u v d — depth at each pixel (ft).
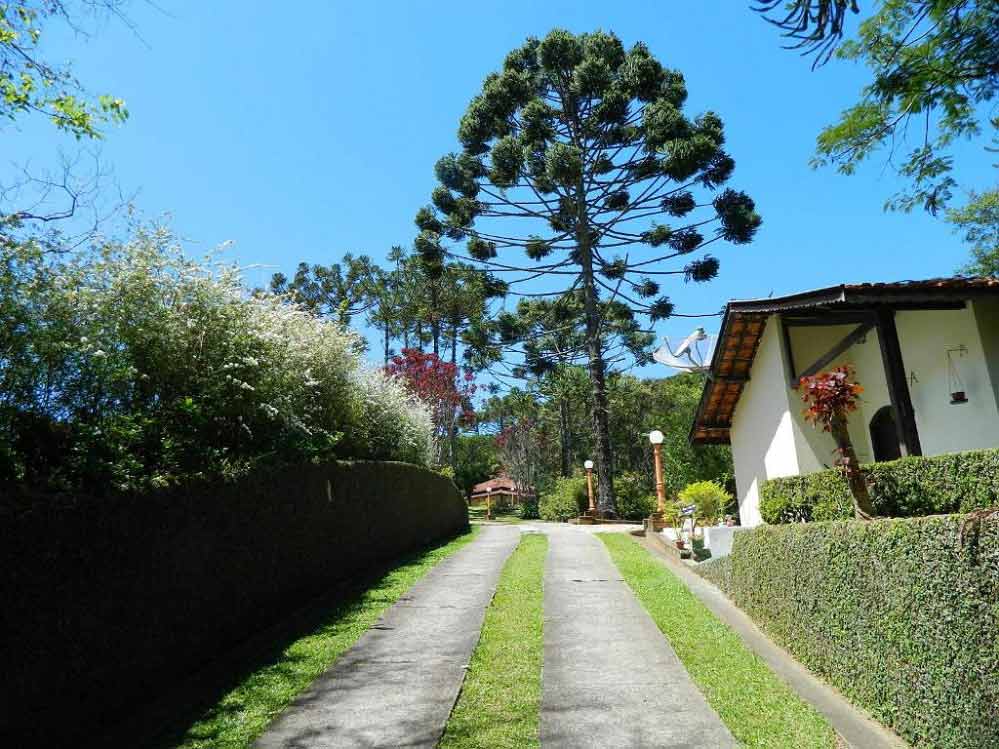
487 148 76.74
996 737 12.14
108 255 22.61
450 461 107.45
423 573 36.06
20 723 13.29
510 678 19.49
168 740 15.15
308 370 30.99
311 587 29.09
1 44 20.02
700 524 47.29
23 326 17.87
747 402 43.78
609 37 76.02
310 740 15.17
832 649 18.97
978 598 12.71
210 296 25.66
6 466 15.33
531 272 80.18
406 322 139.74
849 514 25.02
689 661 21.04
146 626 17.65
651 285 84.43
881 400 35.42
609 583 33.71
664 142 69.46
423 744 14.97
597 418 77.46
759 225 72.64
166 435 22.08
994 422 29.27
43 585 14.23
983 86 20.07
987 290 28.25
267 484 25.70
